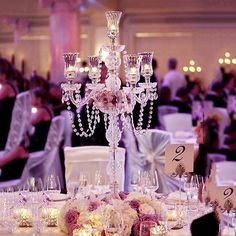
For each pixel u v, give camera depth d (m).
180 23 13.34
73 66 3.72
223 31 13.26
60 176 7.99
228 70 12.95
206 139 4.41
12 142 8.04
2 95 8.11
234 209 3.47
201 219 2.94
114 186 3.63
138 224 3.35
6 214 3.69
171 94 12.38
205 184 3.81
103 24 13.33
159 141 6.51
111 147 3.66
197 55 13.37
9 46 13.48
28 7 13.30
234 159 10.45
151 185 3.93
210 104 12.16
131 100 3.61
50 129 8.07
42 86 10.38
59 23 11.73
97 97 3.56
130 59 3.62
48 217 3.74
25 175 7.83
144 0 13.32
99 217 3.39
